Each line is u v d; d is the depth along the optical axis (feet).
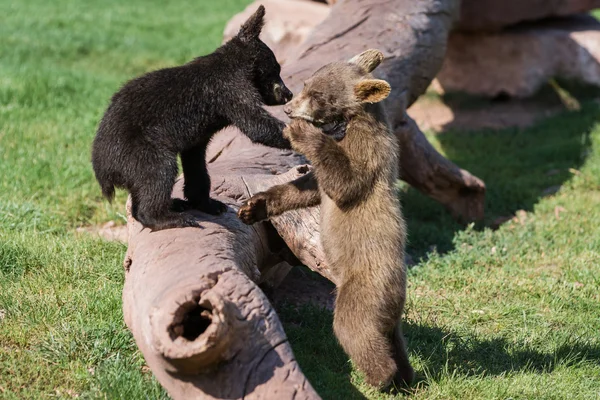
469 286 42.06
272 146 32.73
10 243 38.63
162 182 29.78
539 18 81.35
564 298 40.65
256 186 35.60
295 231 33.86
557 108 79.00
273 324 24.61
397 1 53.36
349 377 30.89
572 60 78.59
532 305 39.99
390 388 30.04
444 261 45.42
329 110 31.01
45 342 30.76
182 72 31.91
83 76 75.77
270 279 37.60
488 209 55.93
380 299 28.91
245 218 31.17
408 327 36.01
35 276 36.65
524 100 80.12
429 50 52.47
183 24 110.52
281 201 31.12
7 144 55.36
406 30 51.62
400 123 49.80
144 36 100.68
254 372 23.81
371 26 51.47
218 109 32.14
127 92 31.01
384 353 28.63
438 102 81.76
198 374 23.72
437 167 51.70
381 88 29.58
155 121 30.40
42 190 48.49
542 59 79.20
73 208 47.03
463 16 79.10
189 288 23.59
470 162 65.46
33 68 75.61
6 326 31.96
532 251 47.39
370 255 29.37
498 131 73.67
